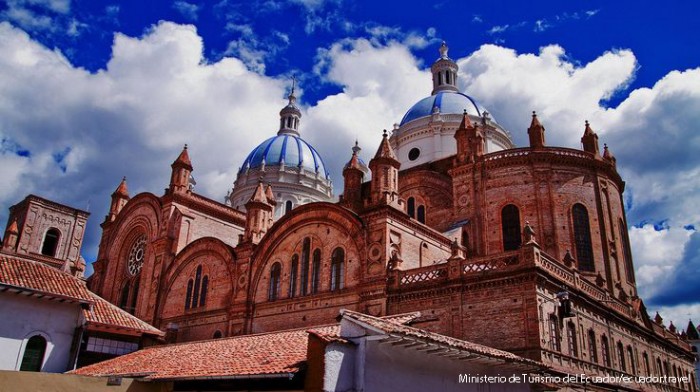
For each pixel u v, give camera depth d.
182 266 51.00
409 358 19.23
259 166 84.62
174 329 47.62
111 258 60.66
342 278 37.44
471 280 30.81
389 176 37.59
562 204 42.91
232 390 19.89
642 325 43.50
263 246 43.97
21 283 29.97
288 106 94.94
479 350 20.67
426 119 61.00
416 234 38.16
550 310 29.70
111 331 33.44
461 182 45.88
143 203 58.50
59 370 30.70
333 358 16.62
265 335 27.08
